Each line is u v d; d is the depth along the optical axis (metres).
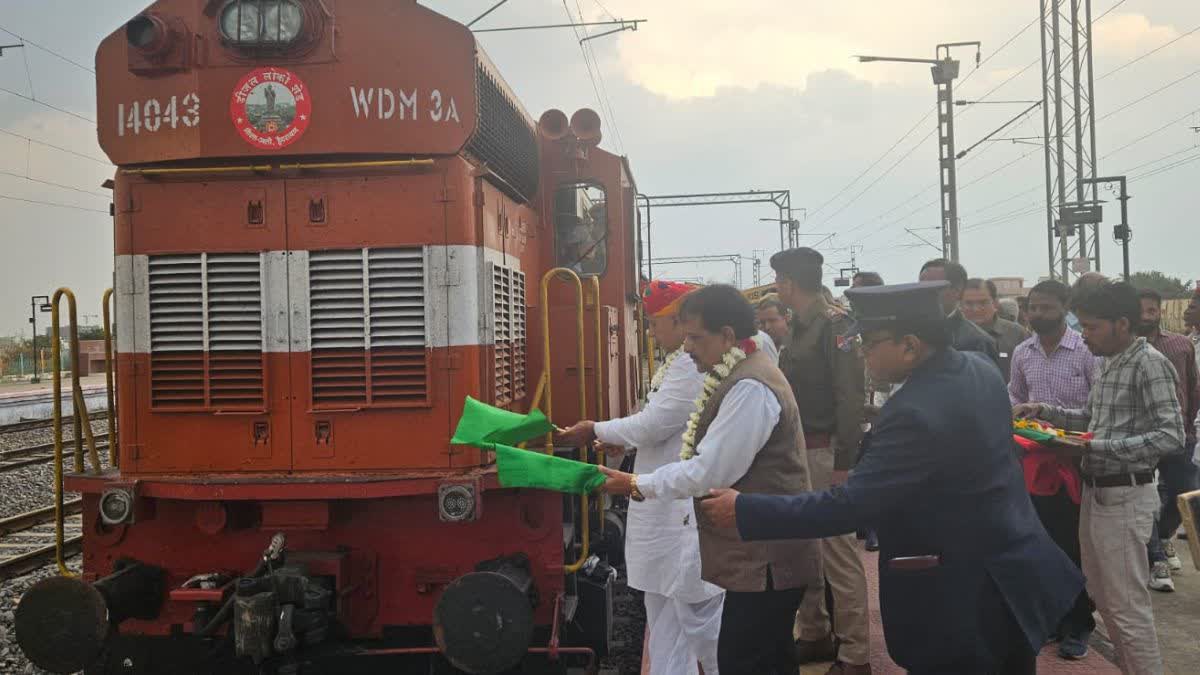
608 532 5.77
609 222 6.56
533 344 5.48
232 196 4.38
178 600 4.07
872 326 2.68
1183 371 6.36
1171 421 3.71
